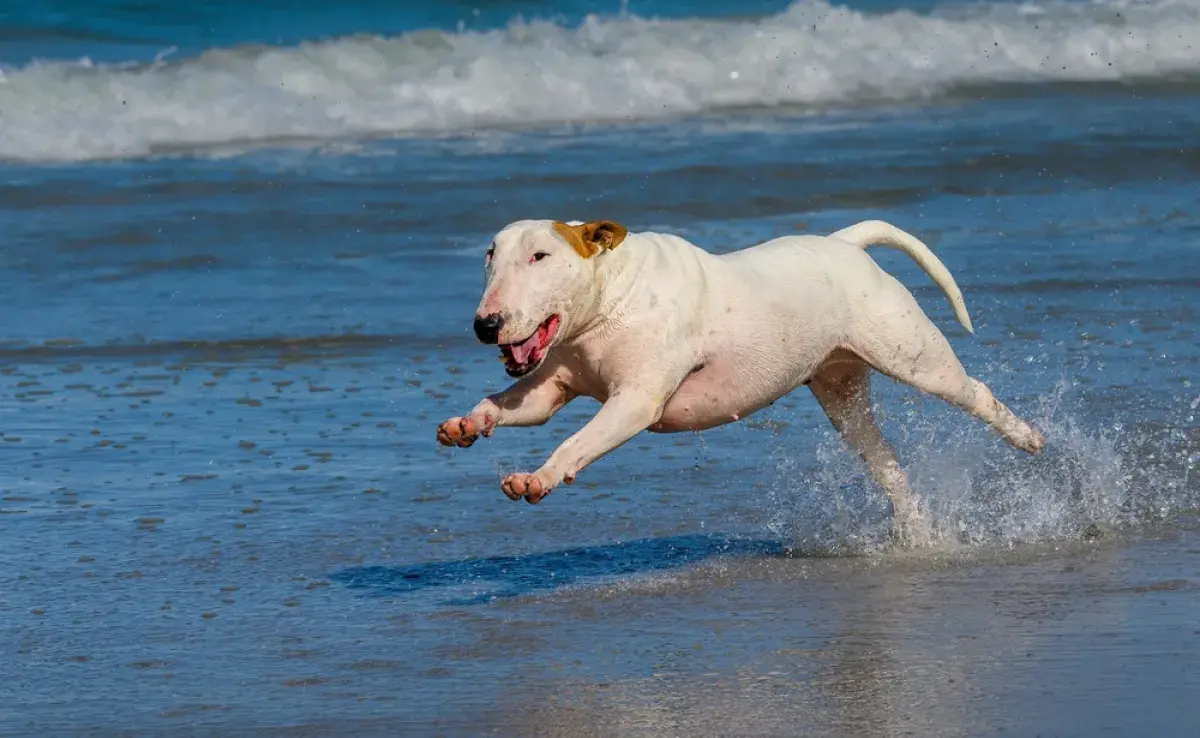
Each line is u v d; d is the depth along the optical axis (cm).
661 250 775
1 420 1105
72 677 663
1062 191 1820
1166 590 749
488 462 1024
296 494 955
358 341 1320
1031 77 2525
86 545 858
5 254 1574
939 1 3055
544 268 720
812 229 1645
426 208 1745
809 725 594
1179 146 2028
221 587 791
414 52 2398
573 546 862
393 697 633
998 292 1416
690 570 814
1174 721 587
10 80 2170
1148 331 1297
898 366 854
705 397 800
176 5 2839
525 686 643
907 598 750
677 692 631
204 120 2133
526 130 2181
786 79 2422
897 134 2122
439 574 813
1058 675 636
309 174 1895
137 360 1267
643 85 2338
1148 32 2698
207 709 624
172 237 1638
